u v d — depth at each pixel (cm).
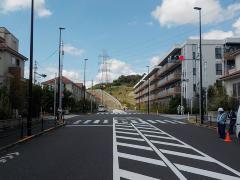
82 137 2138
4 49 3866
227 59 4378
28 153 1441
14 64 4206
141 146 1656
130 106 15525
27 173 1012
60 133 2472
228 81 4088
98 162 1198
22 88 3538
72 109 7412
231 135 2319
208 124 3294
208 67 6556
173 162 1200
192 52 6744
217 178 945
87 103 8725
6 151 1515
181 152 1458
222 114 2127
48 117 4978
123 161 1218
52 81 8969
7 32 4397
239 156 1356
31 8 2264
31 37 2252
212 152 1469
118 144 1738
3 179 932
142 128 2875
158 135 2247
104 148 1584
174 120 4247
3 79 3712
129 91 19362
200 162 1207
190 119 4259
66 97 7056
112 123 3600
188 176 967
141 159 1262
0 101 2888
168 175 979
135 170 1051
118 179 927
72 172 1023
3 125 2567
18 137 2022
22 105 3444
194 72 6719
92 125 3322
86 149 1553
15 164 1169
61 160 1246
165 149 1550
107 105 16062
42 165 1145
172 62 7694
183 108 6250
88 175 978
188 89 6688
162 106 8106
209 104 4956
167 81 8112
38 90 3853
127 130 2667
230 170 1061
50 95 5966
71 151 1491
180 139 2008
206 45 6594
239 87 3788
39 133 2295
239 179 934
